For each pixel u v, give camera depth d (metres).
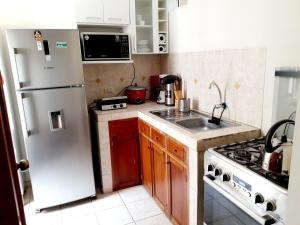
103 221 2.19
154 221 2.16
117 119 2.49
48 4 2.62
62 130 2.27
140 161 2.71
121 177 2.67
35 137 2.19
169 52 2.93
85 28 2.73
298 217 0.75
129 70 3.06
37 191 2.30
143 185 2.75
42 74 2.11
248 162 1.29
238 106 1.96
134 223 2.15
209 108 2.31
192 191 1.69
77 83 2.25
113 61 2.59
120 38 2.57
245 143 1.62
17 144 2.65
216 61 2.14
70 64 2.19
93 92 2.93
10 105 2.52
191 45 2.48
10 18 2.54
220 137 1.63
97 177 2.83
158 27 2.82
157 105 2.81
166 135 1.98
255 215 1.09
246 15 1.78
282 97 1.55
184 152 1.73
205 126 2.21
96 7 2.44
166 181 2.09
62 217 2.28
